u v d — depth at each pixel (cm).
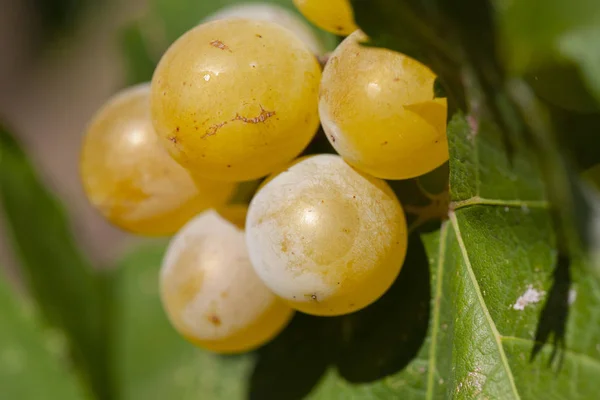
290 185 17
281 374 19
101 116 18
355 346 18
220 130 16
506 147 17
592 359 17
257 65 16
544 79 19
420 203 17
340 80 16
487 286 17
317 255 16
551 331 17
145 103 18
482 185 17
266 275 17
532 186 17
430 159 16
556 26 19
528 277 17
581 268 17
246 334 18
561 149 19
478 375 17
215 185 18
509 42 19
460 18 18
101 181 18
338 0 17
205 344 18
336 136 16
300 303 17
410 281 18
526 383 17
